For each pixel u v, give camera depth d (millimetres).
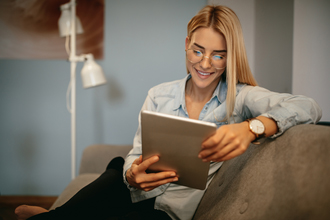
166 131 647
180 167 724
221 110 935
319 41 1475
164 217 915
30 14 2318
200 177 725
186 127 617
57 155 2432
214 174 1014
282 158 637
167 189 937
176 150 677
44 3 2316
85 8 2320
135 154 998
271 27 1797
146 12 2334
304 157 575
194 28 857
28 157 2436
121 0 2332
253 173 721
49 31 2336
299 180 552
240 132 637
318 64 1477
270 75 1796
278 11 1688
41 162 2438
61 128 2418
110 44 2357
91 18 2328
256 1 1889
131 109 2398
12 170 2438
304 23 1479
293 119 699
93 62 1972
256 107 819
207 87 978
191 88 1030
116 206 945
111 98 2398
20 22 2322
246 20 1913
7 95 2402
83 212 856
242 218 637
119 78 2381
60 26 2029
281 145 671
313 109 733
